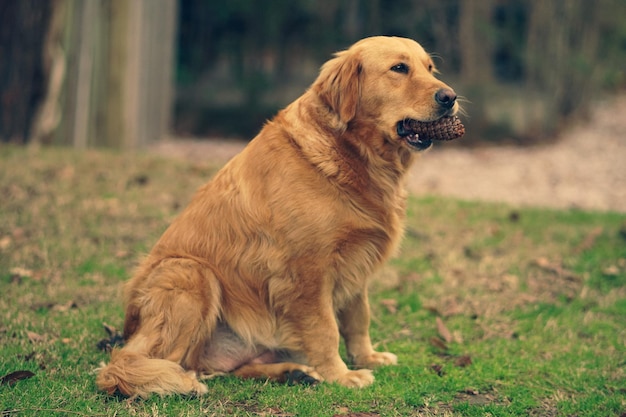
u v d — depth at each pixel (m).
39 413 4.36
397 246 5.50
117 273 7.38
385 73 5.18
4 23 12.67
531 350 5.98
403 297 7.19
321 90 5.29
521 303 7.09
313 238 5.00
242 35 21.55
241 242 5.14
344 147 5.18
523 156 18.20
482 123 19.88
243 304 5.17
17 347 5.46
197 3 21.27
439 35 20.44
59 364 5.21
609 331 6.42
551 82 20.88
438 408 4.82
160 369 4.71
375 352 5.67
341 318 5.64
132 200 9.57
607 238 9.17
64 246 7.88
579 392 5.18
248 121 21.02
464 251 8.65
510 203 11.65
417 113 5.08
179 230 5.34
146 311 4.99
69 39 13.24
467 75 20.09
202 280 5.04
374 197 5.23
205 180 10.82
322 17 21.20
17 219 8.48
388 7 20.91
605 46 23.05
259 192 5.14
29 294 6.62
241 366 5.26
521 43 20.80
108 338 5.77
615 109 26.19
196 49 21.55
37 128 13.09
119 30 14.33
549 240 9.15
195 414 4.46
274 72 21.48
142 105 16.06
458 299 7.18
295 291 5.08
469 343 6.15
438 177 15.15
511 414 4.73
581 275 7.88
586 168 16.78
